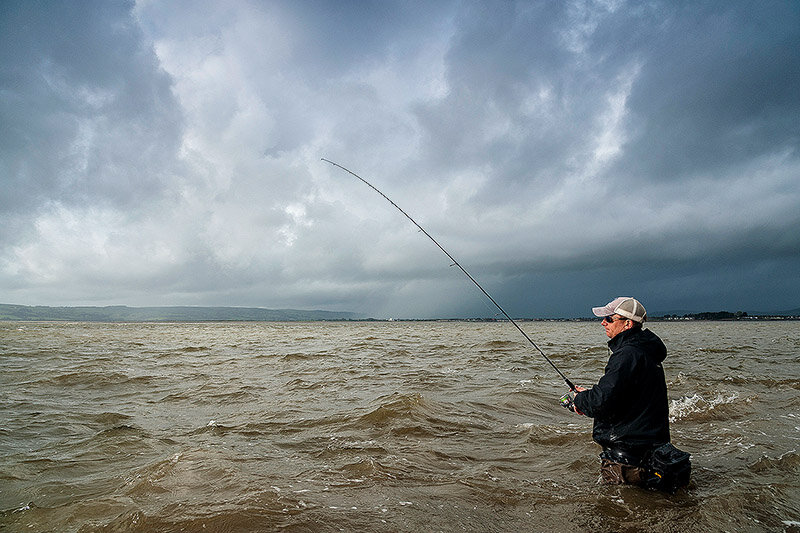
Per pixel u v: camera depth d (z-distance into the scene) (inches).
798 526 123.4
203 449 181.0
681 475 141.3
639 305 153.5
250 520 117.6
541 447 197.9
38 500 139.2
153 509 124.5
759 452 190.2
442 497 140.3
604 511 131.3
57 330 1362.0
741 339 971.9
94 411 264.7
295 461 175.5
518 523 123.5
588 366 475.5
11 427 227.5
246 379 377.7
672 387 335.0
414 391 319.9
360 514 125.8
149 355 578.2
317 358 547.5
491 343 824.9
